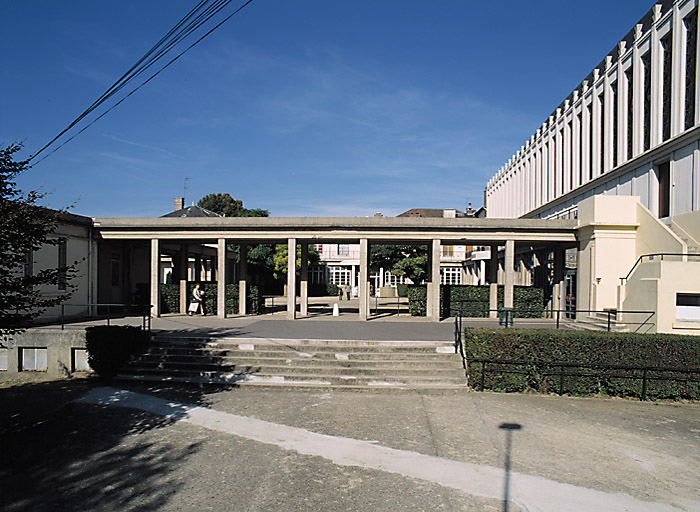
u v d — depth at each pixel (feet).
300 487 19.57
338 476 20.65
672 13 60.34
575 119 91.04
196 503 18.17
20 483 20.02
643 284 47.57
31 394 35.76
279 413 30.04
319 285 164.04
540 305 72.33
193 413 30.17
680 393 33.78
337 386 35.91
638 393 34.19
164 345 44.52
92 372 43.50
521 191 124.57
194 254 94.89
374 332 51.11
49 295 59.82
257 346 43.45
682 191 58.08
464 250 183.73
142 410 31.04
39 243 27.66
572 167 92.84
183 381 38.06
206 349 43.29
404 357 40.65
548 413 30.25
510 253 65.62
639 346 34.78
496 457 22.80
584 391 34.78
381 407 31.30
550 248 79.15
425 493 19.01
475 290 72.43
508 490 19.27
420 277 109.60
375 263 117.19
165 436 25.94
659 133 63.57
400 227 65.77
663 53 63.46
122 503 18.16
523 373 35.32
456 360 39.99
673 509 17.79
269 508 17.78
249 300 76.02
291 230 66.95
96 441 25.21
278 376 37.73
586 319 57.47
